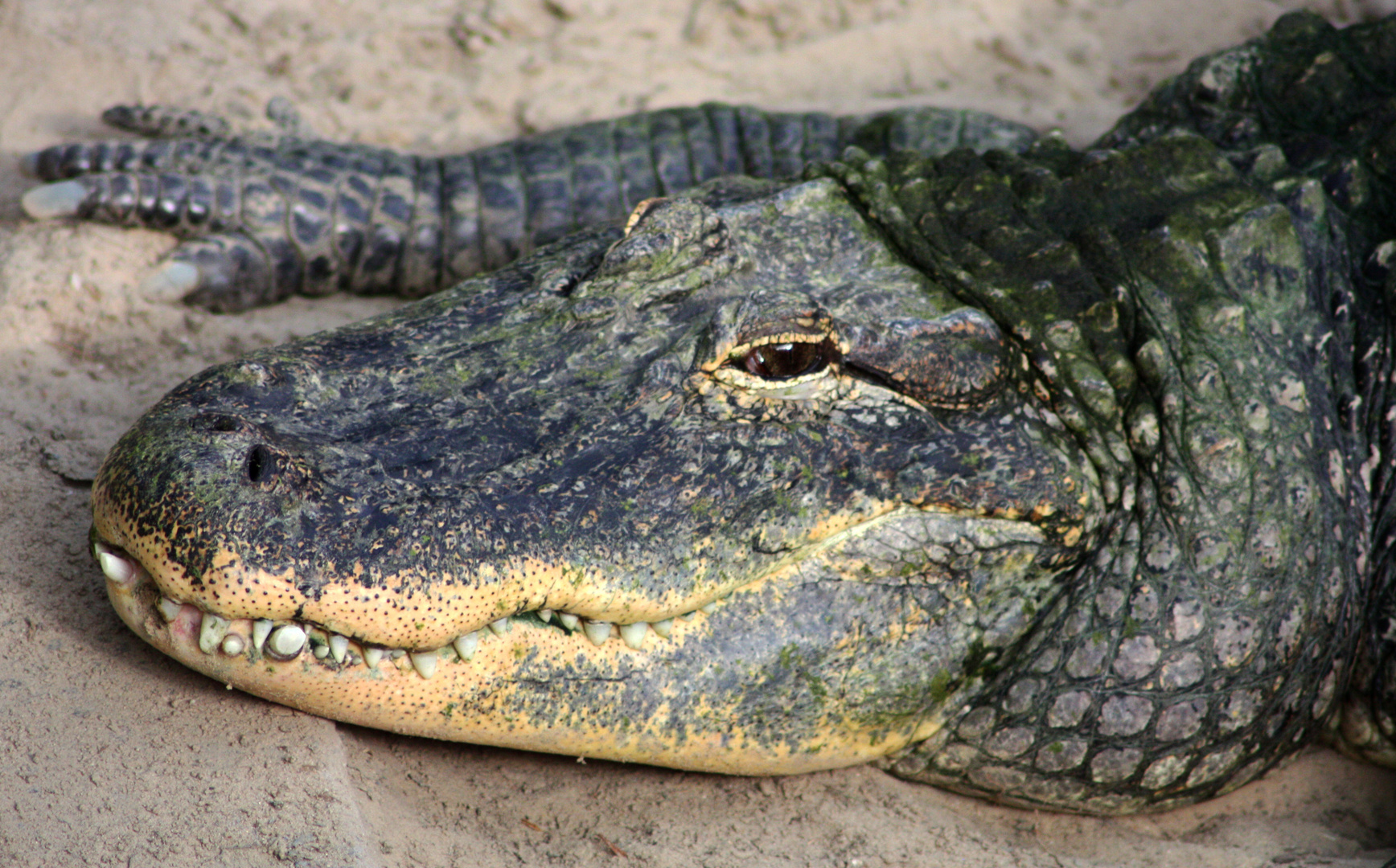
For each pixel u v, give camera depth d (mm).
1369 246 13086
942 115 19000
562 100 19953
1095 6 22125
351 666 8789
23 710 8461
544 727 9531
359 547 8359
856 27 21875
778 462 9711
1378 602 11836
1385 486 12047
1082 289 11227
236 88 19516
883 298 10648
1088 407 10773
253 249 15641
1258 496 10969
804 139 18438
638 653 9633
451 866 8523
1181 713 10789
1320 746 12391
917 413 10195
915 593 10289
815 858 9586
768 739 10211
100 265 14773
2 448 11859
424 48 20875
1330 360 12117
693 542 9430
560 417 9586
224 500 8156
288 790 8258
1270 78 15461
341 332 10430
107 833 7629
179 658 8680
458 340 10312
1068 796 11086
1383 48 15203
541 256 11742
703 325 9984
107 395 13289
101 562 8586
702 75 20891
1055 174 12508
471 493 8914
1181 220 11945
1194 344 11320
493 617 8867
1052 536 10477
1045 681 10750
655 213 10695
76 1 20750
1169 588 10695
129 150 15977
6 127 18281
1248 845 10820
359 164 16719
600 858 9109
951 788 11266
